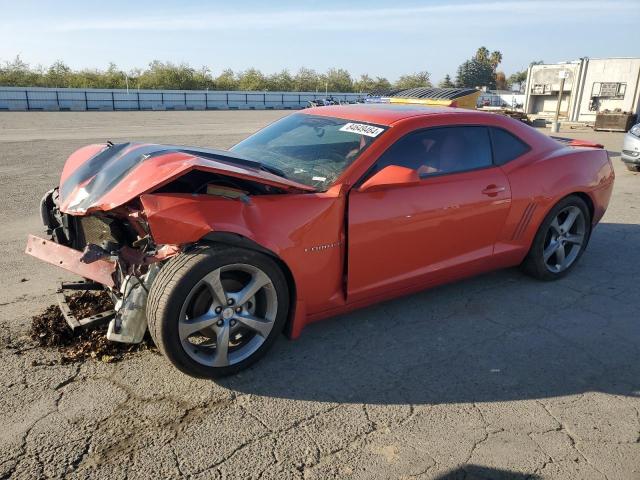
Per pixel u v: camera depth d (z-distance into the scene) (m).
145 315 2.88
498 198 3.91
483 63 85.00
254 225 2.89
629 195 8.42
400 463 2.40
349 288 3.34
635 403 2.91
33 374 2.99
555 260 4.67
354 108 4.12
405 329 3.71
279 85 58.88
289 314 3.22
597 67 23.12
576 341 3.59
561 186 4.28
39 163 10.86
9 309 3.80
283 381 3.03
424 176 3.57
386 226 3.35
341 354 3.34
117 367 3.10
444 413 2.77
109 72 51.91
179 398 2.83
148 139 15.75
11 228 6.07
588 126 23.03
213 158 3.20
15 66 47.16
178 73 53.81
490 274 4.78
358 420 2.70
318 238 3.12
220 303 2.88
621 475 2.35
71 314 3.36
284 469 2.34
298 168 3.52
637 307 4.15
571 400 2.92
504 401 2.90
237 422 2.65
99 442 2.47
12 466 2.30
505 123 4.17
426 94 9.73
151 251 2.96
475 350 3.44
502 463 2.41
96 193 2.99
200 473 2.30
